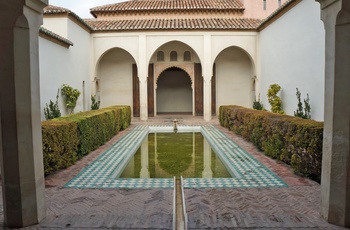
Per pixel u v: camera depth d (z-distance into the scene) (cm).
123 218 402
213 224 383
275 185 544
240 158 781
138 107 1917
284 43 1311
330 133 381
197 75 1905
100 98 1922
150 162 803
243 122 1095
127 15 1856
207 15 1841
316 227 372
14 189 371
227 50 1909
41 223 387
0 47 358
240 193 501
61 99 1285
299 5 1147
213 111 1925
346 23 359
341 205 372
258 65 1697
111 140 1088
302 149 593
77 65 1496
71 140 709
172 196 488
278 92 1382
